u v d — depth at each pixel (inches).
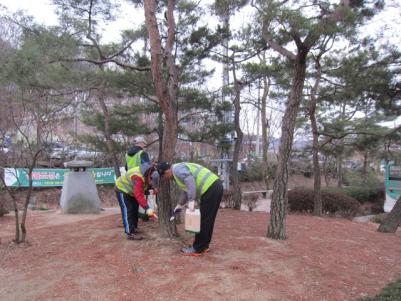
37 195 553.6
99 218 335.9
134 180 218.1
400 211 341.1
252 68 422.3
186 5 379.6
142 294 159.9
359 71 409.7
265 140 949.2
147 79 366.9
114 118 410.6
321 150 512.1
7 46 221.5
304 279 183.5
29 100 220.1
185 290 163.5
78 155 687.1
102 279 173.9
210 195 200.1
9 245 227.6
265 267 193.0
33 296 158.7
